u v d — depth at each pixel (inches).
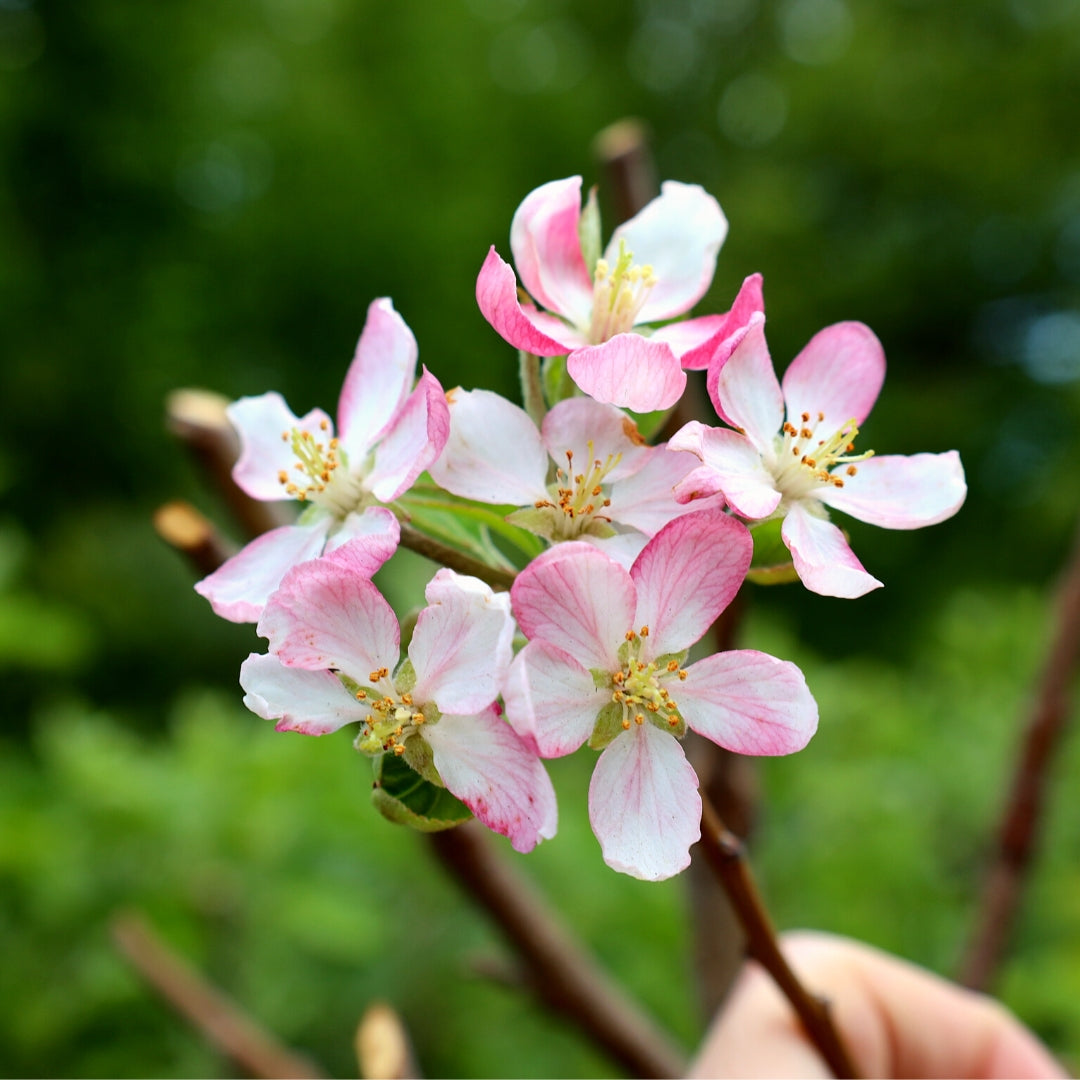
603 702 6.2
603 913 14.3
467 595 6.0
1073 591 10.4
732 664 6.3
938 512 7.0
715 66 111.0
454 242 73.4
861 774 16.1
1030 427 80.7
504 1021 16.6
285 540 7.1
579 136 86.2
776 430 6.7
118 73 70.3
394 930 16.3
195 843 14.1
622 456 6.6
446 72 82.2
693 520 6.0
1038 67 89.5
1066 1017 14.1
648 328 7.3
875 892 15.5
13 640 16.4
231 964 14.6
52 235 69.7
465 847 9.1
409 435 6.7
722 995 9.5
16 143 67.7
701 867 9.7
